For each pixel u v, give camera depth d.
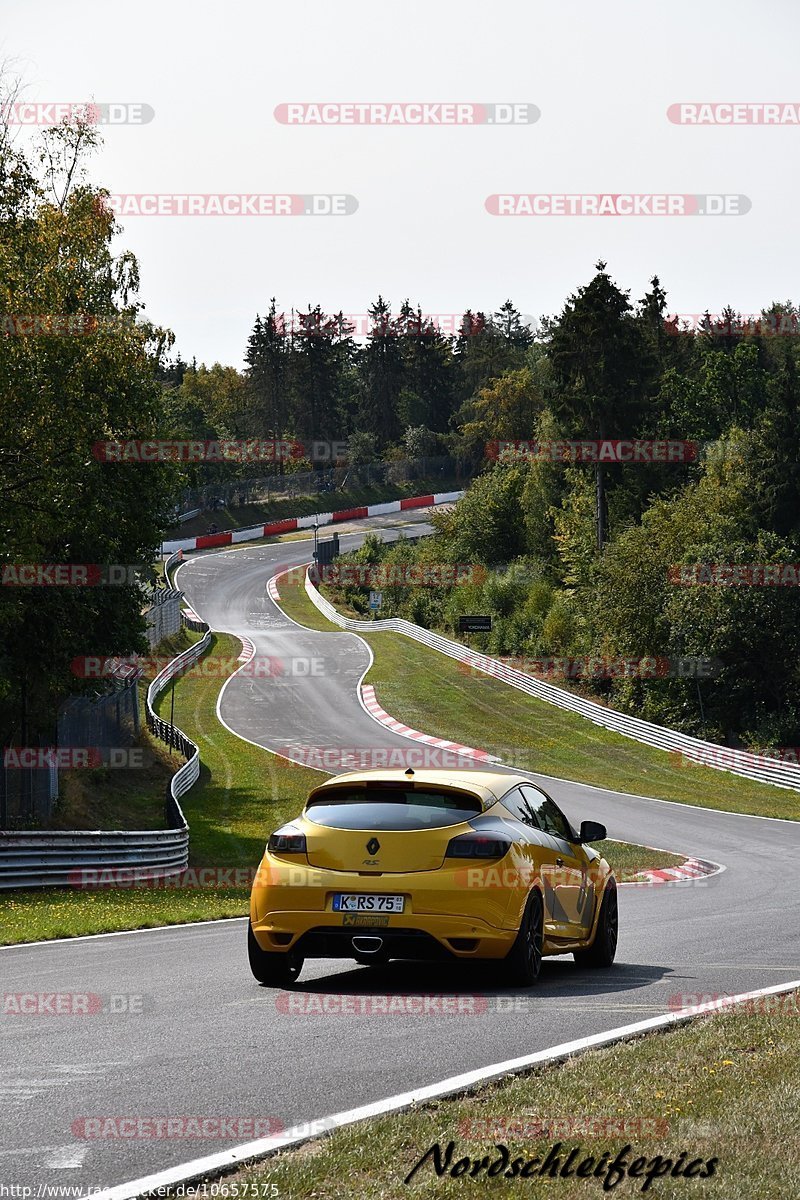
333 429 180.50
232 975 11.33
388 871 10.25
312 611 109.69
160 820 41.53
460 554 118.00
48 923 16.34
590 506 101.31
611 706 74.00
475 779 11.25
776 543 73.69
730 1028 8.27
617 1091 6.50
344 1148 5.50
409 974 11.59
